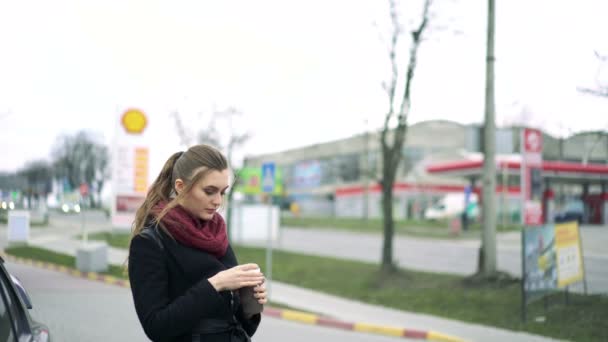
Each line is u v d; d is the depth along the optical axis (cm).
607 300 1109
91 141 9319
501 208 4344
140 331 945
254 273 223
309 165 7706
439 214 5059
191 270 223
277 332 1042
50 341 291
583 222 3819
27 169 9988
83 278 1773
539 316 1046
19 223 3012
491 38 1350
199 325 224
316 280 1711
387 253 1623
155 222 228
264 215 2989
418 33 1527
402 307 1268
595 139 1644
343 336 1022
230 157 2895
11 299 267
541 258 1046
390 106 1619
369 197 6169
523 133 1930
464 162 4138
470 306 1192
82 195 3491
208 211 231
